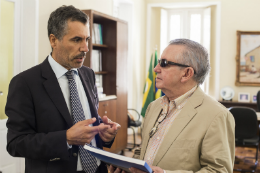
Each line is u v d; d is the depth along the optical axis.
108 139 1.56
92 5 4.32
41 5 3.23
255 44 5.95
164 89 1.45
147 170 1.09
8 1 2.96
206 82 6.32
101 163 1.62
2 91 2.95
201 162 1.33
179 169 1.32
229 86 6.08
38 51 3.20
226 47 6.14
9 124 1.39
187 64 1.38
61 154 1.31
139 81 6.26
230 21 6.10
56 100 1.46
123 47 4.45
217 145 1.28
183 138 1.34
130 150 4.86
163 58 1.42
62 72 1.53
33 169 1.44
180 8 6.62
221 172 1.24
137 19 6.02
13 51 3.05
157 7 6.50
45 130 1.43
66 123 1.47
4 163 2.94
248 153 4.92
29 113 1.41
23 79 1.44
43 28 3.27
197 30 6.58
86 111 1.63
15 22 3.05
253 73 5.98
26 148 1.32
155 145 1.46
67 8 1.44
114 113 4.31
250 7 5.99
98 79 4.23
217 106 1.36
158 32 6.55
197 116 1.36
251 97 6.03
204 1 6.19
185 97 1.44
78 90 1.64
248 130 3.97
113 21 4.22
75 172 1.46
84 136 1.29
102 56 4.34
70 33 1.41
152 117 1.60
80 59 1.48
